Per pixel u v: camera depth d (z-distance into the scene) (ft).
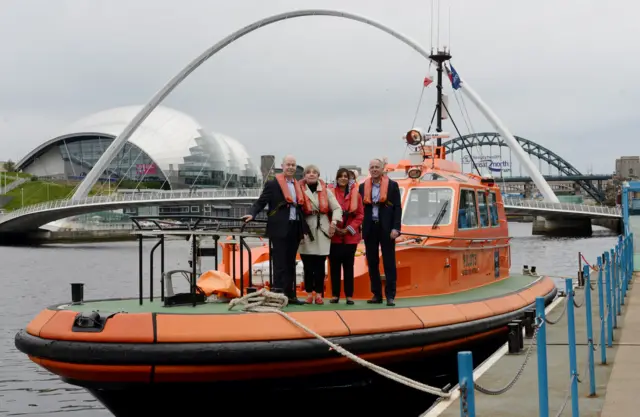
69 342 26.14
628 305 52.75
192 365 25.55
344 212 31.83
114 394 27.09
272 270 33.86
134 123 343.26
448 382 34.30
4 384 53.88
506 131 317.63
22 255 248.11
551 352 35.88
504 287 43.32
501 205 46.52
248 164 529.45
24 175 543.39
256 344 26.11
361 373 28.96
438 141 46.75
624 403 26.71
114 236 385.09
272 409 28.14
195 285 29.12
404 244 35.63
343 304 31.50
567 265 152.25
